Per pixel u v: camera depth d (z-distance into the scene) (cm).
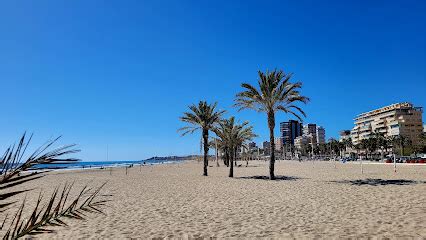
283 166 6488
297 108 2619
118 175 3747
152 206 1284
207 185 2192
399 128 11925
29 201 1435
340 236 769
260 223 942
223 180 2686
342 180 2438
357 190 1706
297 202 1331
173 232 852
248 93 2594
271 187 1984
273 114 2692
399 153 10606
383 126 12925
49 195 1686
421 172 3200
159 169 5756
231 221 978
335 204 1255
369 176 2812
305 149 19112
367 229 828
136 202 1398
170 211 1166
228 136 3222
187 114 3362
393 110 12638
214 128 3300
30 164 170
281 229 860
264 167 5828
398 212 1045
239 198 1488
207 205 1295
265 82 2616
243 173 3919
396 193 1523
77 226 925
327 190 1747
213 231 855
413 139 11838
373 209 1118
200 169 5534
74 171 5075
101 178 3189
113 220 1010
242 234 817
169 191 1830
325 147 16238
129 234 836
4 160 166
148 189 1966
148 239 787
